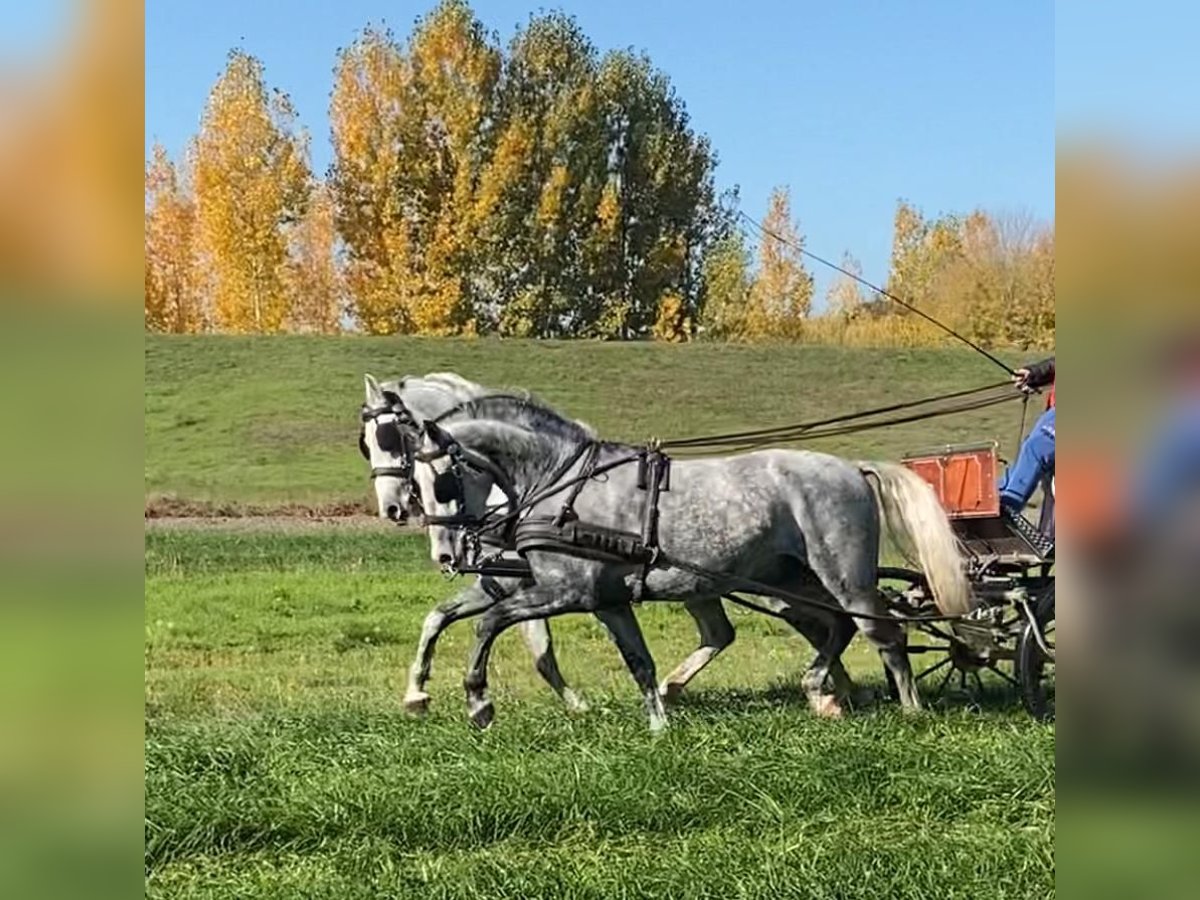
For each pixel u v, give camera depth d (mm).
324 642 13531
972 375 29625
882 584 15477
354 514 21031
